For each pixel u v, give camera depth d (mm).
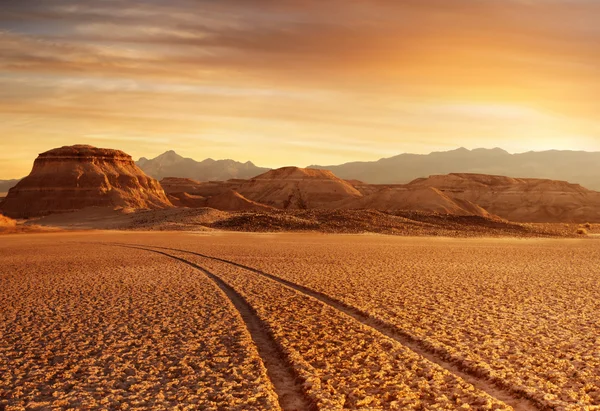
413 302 18891
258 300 19234
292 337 13820
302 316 16391
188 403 9531
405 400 9469
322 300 19656
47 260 35812
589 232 88875
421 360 11781
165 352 12773
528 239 71312
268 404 9359
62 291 22094
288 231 75812
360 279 25297
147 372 11359
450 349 12469
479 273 28625
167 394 10016
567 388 10117
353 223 80438
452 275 27422
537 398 9438
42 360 12336
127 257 37594
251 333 14695
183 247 47094
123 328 15203
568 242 64938
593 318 16344
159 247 47250
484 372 10859
